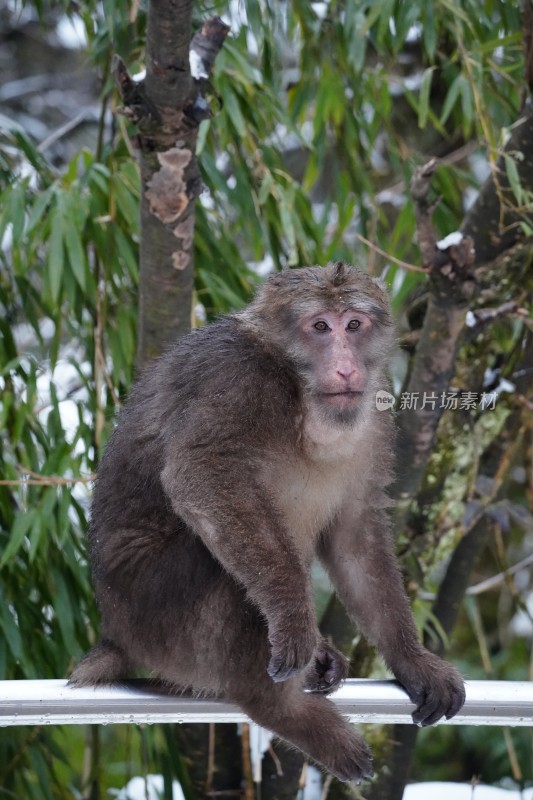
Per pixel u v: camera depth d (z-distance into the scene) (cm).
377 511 848
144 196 885
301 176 1695
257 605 729
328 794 1091
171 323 952
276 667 683
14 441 1033
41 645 1083
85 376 1116
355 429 790
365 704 762
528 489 1229
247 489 729
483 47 1080
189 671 788
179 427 753
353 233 1545
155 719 744
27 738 1095
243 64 1066
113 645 832
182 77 802
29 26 2017
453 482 1056
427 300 1036
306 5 1187
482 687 761
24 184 1073
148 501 815
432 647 1167
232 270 1146
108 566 823
